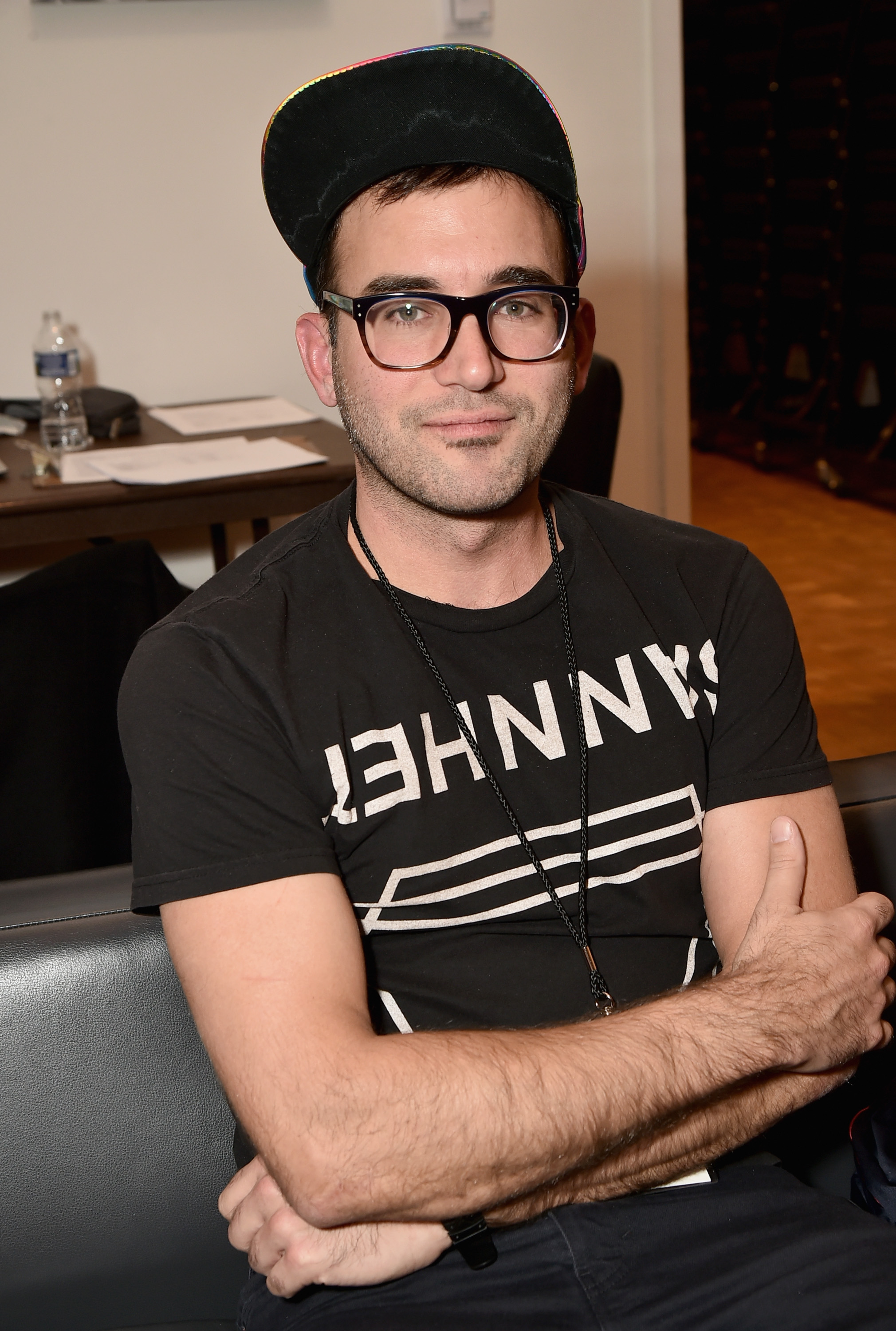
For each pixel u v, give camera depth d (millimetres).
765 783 1144
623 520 1237
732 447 6246
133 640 1757
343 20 2928
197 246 2951
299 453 2504
